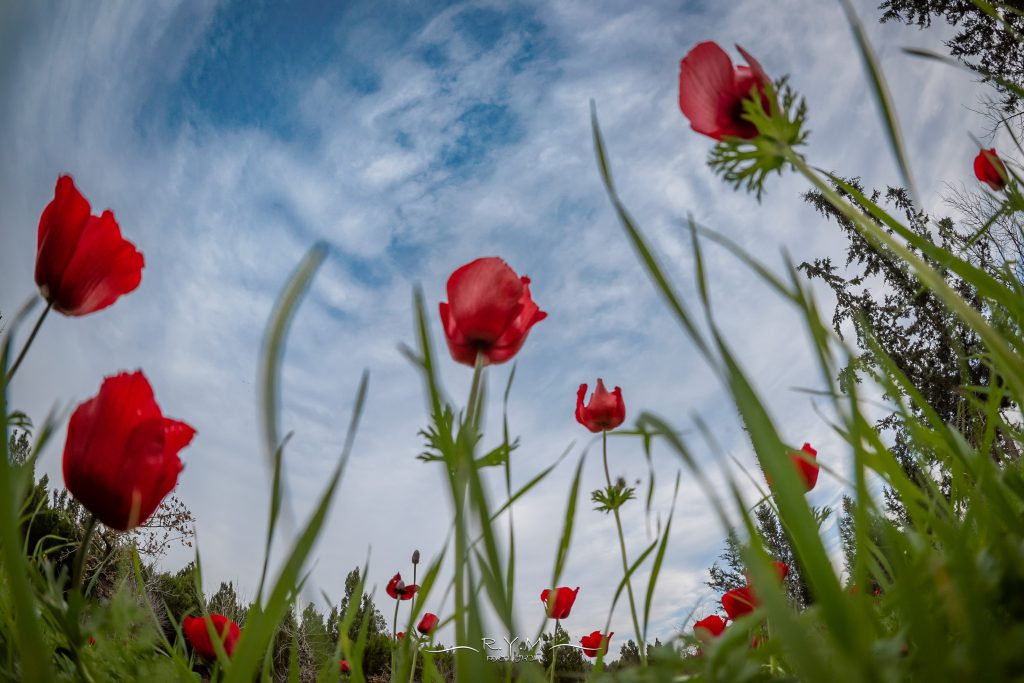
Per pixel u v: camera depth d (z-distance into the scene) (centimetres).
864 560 11
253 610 13
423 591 21
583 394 58
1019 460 22
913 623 10
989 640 9
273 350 9
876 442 16
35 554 24
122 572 26
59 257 26
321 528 12
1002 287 19
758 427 10
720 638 13
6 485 11
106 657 21
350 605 22
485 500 13
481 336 34
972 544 17
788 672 16
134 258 28
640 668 14
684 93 24
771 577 9
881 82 19
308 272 10
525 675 15
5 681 18
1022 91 20
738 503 9
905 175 19
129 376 20
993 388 18
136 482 19
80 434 19
